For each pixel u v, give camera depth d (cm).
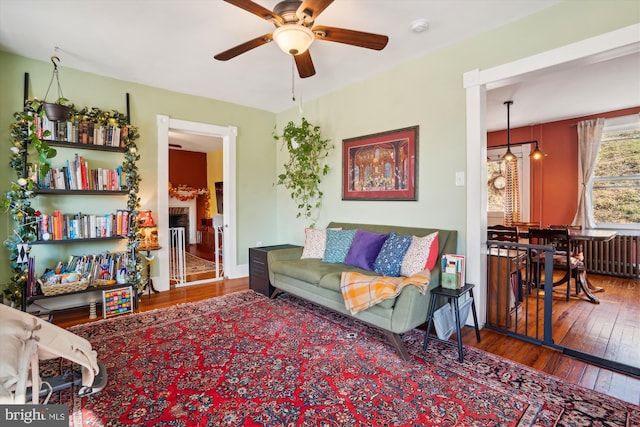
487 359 218
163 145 394
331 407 166
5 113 300
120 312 309
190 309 320
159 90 393
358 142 373
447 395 176
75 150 330
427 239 269
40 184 297
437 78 296
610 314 305
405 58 315
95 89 348
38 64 315
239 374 198
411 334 262
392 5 227
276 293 354
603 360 210
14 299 281
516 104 441
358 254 307
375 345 239
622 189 476
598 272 481
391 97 337
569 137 516
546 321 238
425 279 225
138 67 334
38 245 314
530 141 543
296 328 270
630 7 197
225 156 459
